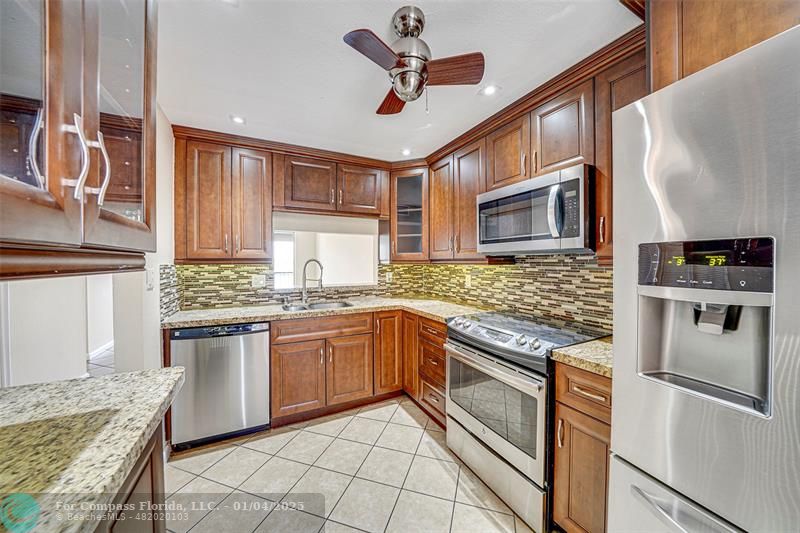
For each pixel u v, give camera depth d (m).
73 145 0.55
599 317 1.89
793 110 0.68
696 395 0.86
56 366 2.62
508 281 2.55
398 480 1.86
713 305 0.89
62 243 0.53
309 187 2.84
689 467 0.88
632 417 1.03
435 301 3.15
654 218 0.95
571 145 1.70
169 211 2.26
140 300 1.78
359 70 1.69
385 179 3.16
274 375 2.44
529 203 1.86
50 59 0.51
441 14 1.30
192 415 2.17
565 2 1.24
